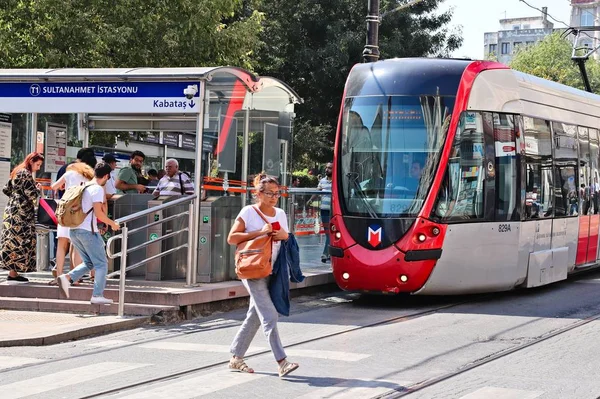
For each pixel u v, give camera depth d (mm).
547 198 16969
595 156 19562
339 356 10305
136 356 10312
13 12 25625
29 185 14500
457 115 14633
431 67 15023
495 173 15281
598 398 8281
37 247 16016
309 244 19016
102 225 14781
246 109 15672
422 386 8711
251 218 8992
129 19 26422
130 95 14594
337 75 40219
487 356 10398
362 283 14453
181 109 14320
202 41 27703
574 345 11227
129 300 13398
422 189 14352
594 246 19312
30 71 15289
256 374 9234
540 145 16844
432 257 14211
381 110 14898
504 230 15383
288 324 12898
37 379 9000
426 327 12617
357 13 41031
